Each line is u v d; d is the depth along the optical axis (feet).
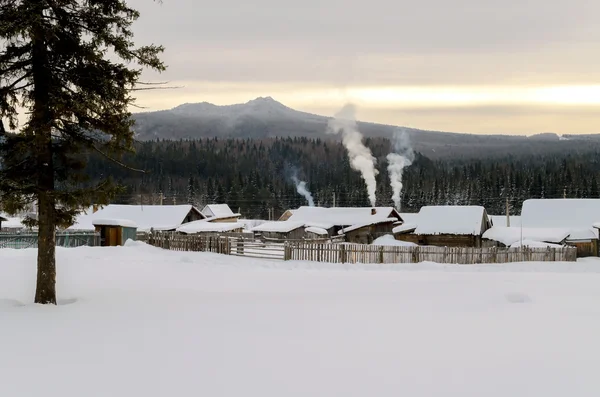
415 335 27.55
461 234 162.20
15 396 19.04
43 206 39.06
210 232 167.32
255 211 410.93
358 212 203.62
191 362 22.77
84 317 32.53
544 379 20.40
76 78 38.68
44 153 37.91
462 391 19.16
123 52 38.45
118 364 22.57
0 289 47.11
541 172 409.69
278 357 23.45
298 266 85.20
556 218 179.22
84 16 38.55
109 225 121.60
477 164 470.80
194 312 34.22
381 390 19.33
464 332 28.22
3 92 36.70
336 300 39.68
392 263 95.40
